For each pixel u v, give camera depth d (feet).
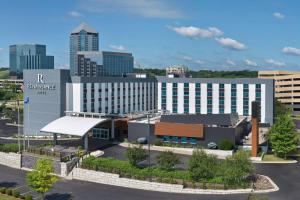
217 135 280.92
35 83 343.05
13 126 402.72
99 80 352.28
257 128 257.55
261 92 388.98
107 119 296.51
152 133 299.38
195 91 409.69
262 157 256.32
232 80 396.57
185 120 292.81
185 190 187.83
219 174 196.03
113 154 262.06
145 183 194.70
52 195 183.83
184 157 257.34
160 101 425.69
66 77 337.11
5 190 178.50
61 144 291.99
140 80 402.93
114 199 177.99
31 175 170.30
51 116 337.11
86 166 214.90
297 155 263.08
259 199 152.15
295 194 182.70
